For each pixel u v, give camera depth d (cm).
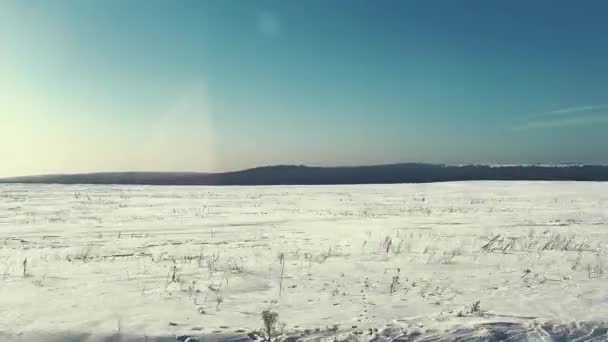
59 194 4106
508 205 3161
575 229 1936
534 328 657
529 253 1316
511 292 860
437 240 1598
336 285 919
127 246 1485
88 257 1270
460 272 1045
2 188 4988
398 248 1366
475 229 1944
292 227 2038
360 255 1287
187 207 3058
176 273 1023
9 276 987
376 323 676
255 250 1384
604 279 971
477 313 725
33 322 657
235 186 6178
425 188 5209
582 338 634
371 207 3112
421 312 733
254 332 635
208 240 1627
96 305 756
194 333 621
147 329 634
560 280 962
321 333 636
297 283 934
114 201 3478
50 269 1072
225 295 837
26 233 1825
